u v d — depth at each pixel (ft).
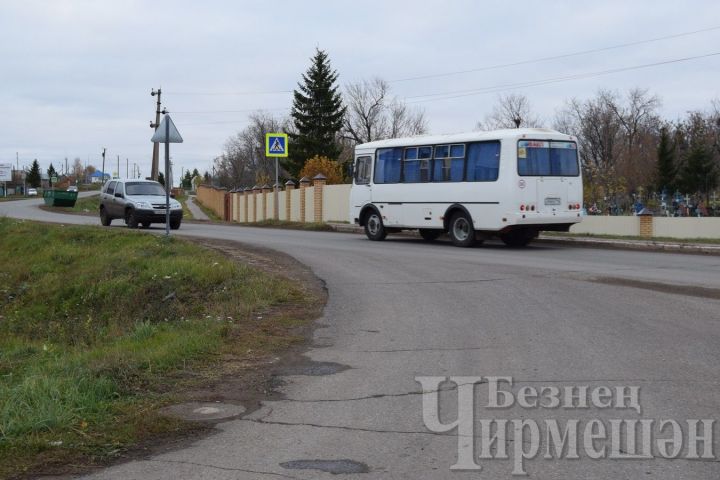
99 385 22.25
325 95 216.13
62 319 53.52
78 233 77.51
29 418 19.10
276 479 15.87
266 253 59.82
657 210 160.86
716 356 26.25
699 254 64.64
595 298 38.63
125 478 16.03
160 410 20.85
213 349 28.07
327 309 36.94
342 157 238.68
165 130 60.13
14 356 36.29
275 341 29.76
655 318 33.22
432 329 31.81
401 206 74.13
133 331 37.14
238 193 172.55
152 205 89.15
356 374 24.68
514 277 46.52
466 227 68.18
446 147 69.77
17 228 87.20
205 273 49.47
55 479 16.05
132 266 57.88
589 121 224.12
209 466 16.69
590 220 96.37
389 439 18.34
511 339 29.55
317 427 19.33
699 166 175.32
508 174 64.23
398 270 50.24
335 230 97.86
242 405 21.38
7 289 64.59
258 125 313.73
